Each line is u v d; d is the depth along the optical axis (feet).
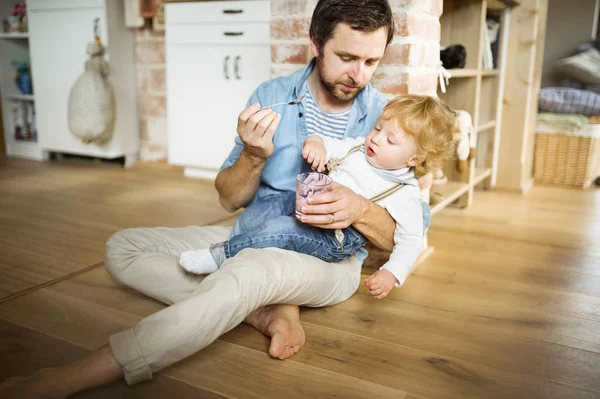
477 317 4.58
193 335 3.24
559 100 10.07
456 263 5.93
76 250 5.98
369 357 3.85
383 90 5.41
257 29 8.73
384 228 4.30
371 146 4.29
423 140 4.18
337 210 3.90
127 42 10.66
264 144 4.00
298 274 3.89
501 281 5.44
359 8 3.94
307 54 5.76
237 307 3.42
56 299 4.70
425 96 4.42
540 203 8.80
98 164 11.15
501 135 9.54
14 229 6.68
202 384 3.46
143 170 10.68
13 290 4.87
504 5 8.77
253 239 4.07
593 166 10.09
